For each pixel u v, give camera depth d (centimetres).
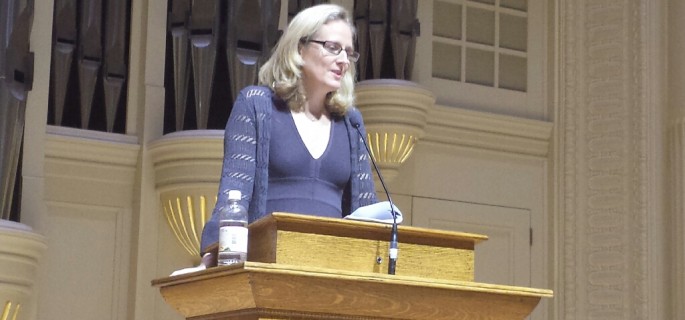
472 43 911
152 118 754
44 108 709
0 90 665
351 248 343
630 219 886
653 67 891
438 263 358
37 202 696
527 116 922
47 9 718
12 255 646
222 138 720
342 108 396
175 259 746
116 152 747
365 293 331
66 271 728
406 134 812
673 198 873
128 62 768
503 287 351
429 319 345
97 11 752
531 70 933
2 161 664
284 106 389
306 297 323
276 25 758
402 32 839
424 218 869
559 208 914
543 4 942
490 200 899
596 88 913
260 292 317
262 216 373
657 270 871
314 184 383
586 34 923
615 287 884
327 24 389
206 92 743
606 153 902
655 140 884
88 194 742
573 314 898
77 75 755
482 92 906
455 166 888
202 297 344
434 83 885
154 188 746
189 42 755
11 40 673
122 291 741
